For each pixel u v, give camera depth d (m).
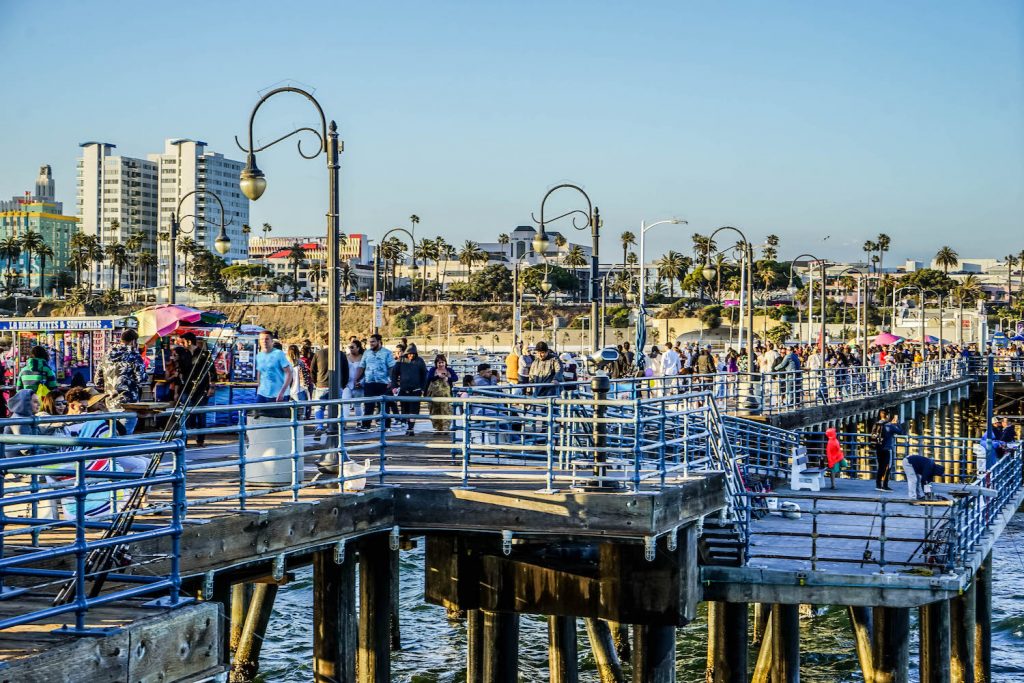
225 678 9.93
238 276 191.50
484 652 17.58
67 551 8.52
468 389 18.34
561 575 15.39
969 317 144.12
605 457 15.51
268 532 12.35
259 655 25.08
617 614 14.97
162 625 9.29
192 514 12.16
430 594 16.03
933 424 59.44
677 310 144.62
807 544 19.31
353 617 14.60
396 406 24.08
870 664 19.33
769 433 28.08
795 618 17.94
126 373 17.03
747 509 17.45
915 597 16.19
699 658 26.48
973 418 73.31
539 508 14.08
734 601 16.44
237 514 12.06
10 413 17.02
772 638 17.97
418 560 35.50
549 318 141.25
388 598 15.45
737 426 25.83
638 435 14.16
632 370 31.52
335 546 13.59
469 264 187.00
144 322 27.12
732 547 16.98
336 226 16.56
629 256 190.00
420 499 14.59
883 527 16.84
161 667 9.26
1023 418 53.84
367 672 15.27
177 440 9.80
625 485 14.84
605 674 22.28
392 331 140.38
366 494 14.09
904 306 140.62
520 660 26.06
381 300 36.09
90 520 12.06
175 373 20.45
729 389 36.16
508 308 143.50
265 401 19.69
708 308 145.38
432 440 21.62
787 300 183.25
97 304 149.12
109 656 8.73
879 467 26.22
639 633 15.58
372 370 23.81
